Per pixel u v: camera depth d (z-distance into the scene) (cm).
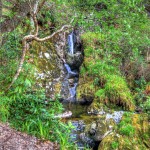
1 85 592
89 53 972
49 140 524
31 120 535
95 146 618
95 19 679
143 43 941
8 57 679
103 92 810
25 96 568
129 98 783
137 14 658
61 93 851
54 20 982
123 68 923
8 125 521
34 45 921
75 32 1083
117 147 576
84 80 897
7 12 634
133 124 653
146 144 609
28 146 477
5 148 447
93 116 732
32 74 786
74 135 639
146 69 898
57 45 1010
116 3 631
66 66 977
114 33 804
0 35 625
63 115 719
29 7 569
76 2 655
